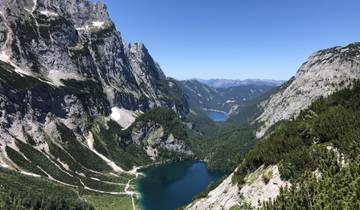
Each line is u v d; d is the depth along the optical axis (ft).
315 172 331.36
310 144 383.86
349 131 345.31
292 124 444.14
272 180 366.84
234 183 425.28
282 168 356.18
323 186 295.28
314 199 286.05
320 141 376.68
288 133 424.87
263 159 405.39
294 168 349.00
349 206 259.60
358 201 258.78
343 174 299.58
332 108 414.00
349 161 309.42
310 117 432.66
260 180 383.45
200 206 467.11
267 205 310.04
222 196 431.84
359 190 269.03
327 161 326.44
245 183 401.90
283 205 299.79
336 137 359.05
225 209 397.80
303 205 290.15
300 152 357.61
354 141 326.24
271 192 358.02
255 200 369.09
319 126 384.27
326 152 337.72
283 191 320.70
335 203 269.03
